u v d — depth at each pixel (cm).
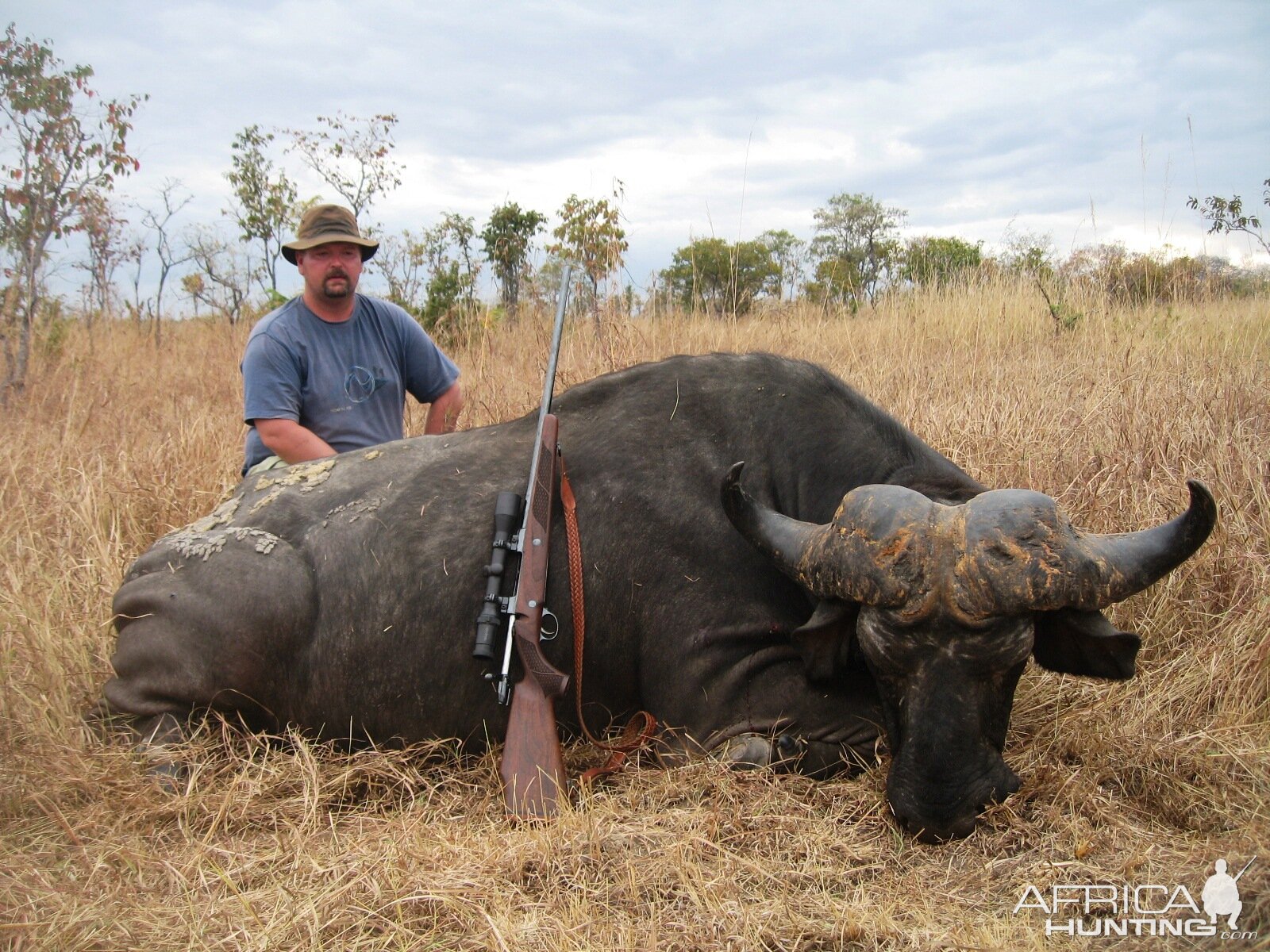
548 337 973
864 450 385
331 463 417
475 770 367
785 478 387
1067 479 532
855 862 296
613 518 378
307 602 378
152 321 1570
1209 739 347
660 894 276
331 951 258
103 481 576
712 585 373
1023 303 1110
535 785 325
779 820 313
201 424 730
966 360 902
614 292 929
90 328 1266
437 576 376
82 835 316
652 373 409
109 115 998
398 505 389
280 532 389
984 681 283
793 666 370
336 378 530
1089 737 354
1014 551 269
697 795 334
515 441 408
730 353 416
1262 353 846
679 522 376
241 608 372
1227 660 390
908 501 289
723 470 383
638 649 380
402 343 563
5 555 489
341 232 515
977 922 263
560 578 377
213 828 317
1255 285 1223
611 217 959
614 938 258
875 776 341
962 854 296
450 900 269
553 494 371
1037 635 301
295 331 523
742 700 369
